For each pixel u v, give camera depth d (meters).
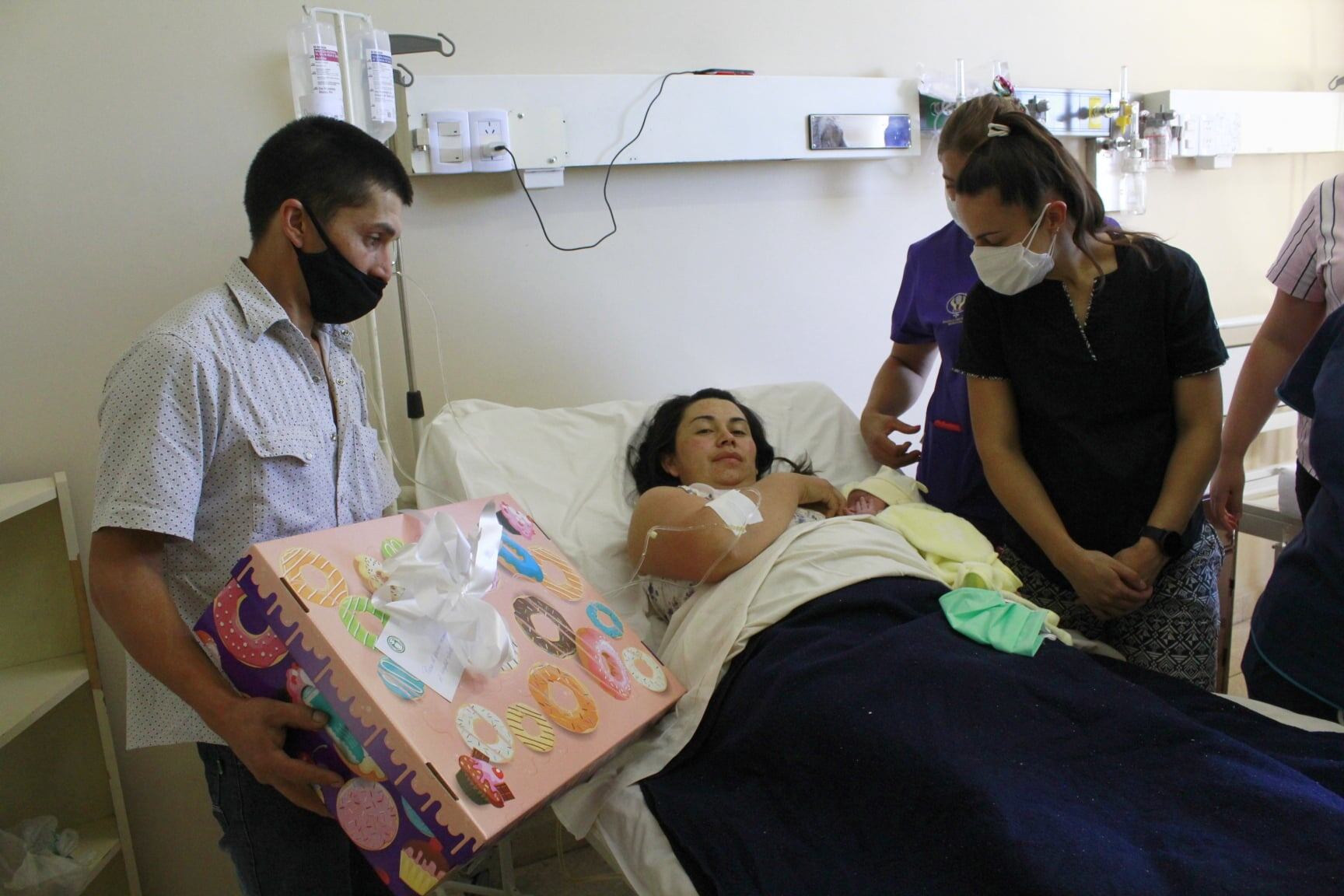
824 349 2.53
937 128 2.45
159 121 1.76
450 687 1.09
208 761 1.21
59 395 1.76
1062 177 1.43
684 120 2.16
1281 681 1.52
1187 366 1.51
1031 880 0.96
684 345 2.33
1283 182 3.12
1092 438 1.55
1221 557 1.68
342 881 1.28
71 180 1.72
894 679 1.26
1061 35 2.71
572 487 1.91
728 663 1.46
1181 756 1.14
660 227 2.25
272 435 1.13
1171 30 2.87
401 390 2.03
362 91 1.75
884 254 2.56
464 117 1.93
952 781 1.09
